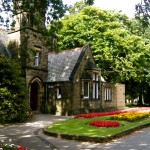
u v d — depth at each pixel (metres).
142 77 43.41
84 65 31.19
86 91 31.36
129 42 40.09
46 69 30.88
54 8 16.58
